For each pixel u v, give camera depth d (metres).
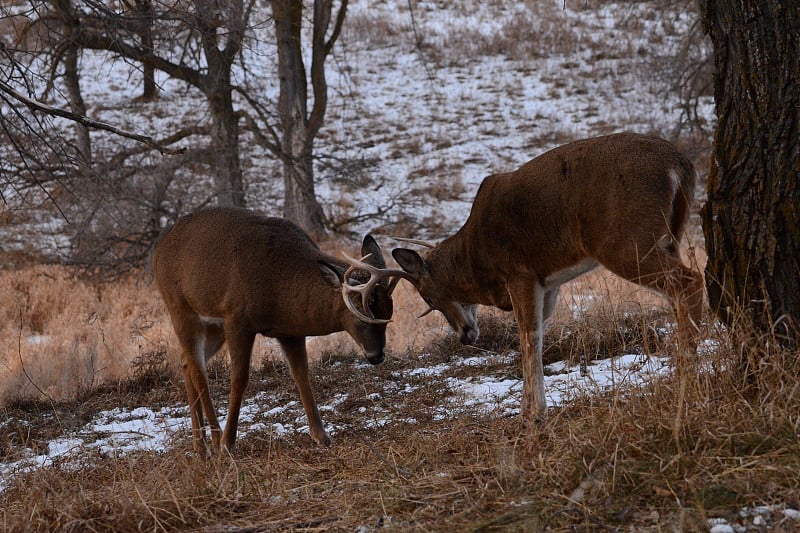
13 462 16.89
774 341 10.76
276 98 64.44
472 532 9.11
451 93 72.19
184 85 70.56
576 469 9.92
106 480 13.87
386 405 18.31
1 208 44.88
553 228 14.23
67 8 32.00
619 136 13.68
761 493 8.87
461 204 53.75
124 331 27.78
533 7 88.69
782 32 11.27
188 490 11.66
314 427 16.30
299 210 48.19
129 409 20.77
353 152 61.78
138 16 26.44
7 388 21.50
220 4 31.56
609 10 86.62
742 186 11.71
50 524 11.08
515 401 16.78
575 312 21.62
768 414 10.13
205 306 16.55
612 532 8.70
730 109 11.83
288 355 16.77
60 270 39.03
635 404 10.80
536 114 66.69
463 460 11.58
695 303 12.51
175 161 41.94
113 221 40.06
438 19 88.00
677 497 8.98
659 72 57.28
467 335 17.42
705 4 11.99
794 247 11.39
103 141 54.72
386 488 10.80
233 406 16.22
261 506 11.31
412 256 16.95
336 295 15.86
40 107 16.39
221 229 16.44
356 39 82.88
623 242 13.19
